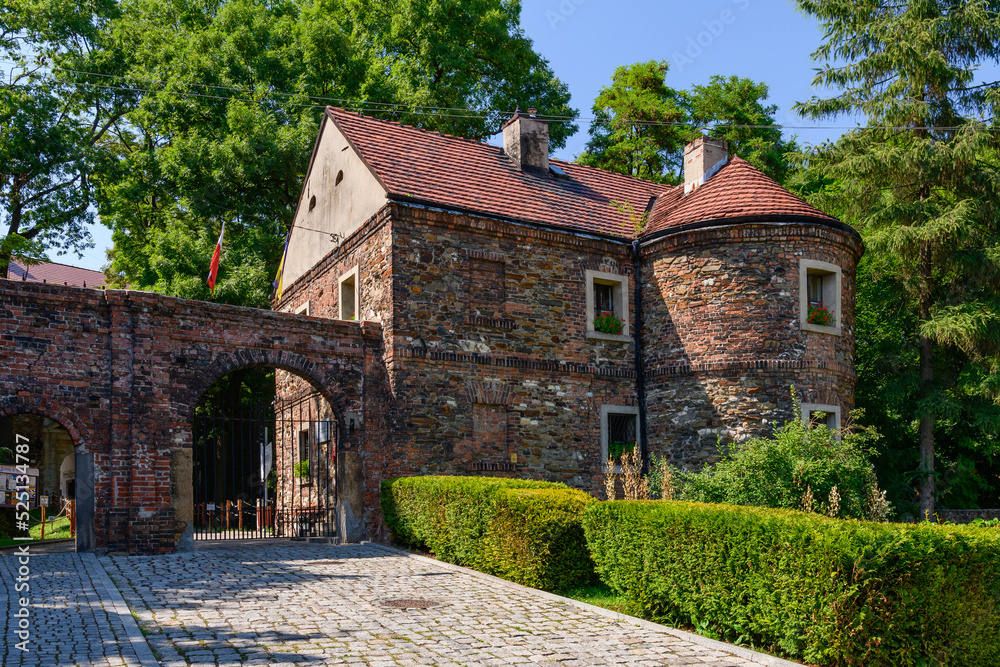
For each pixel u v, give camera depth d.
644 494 13.95
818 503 12.68
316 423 18.91
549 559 11.35
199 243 26.88
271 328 15.95
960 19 21.09
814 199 24.20
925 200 21.59
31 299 13.74
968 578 7.52
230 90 27.81
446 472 16.73
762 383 17.53
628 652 8.09
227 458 29.31
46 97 29.06
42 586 10.70
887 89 22.14
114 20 31.39
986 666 7.48
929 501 21.30
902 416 22.61
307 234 22.14
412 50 30.33
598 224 19.97
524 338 18.00
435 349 16.92
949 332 20.16
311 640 8.27
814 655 7.65
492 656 7.87
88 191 30.31
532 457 17.66
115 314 14.44
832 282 18.48
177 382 14.92
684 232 18.55
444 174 19.02
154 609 9.53
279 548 15.46
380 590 11.15
